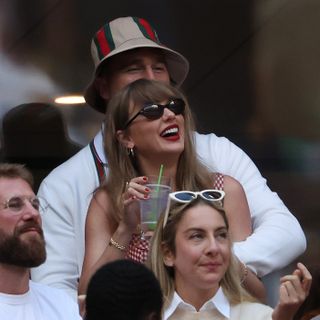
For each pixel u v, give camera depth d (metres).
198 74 27.22
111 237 16.84
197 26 27.03
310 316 16.72
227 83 27.27
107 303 11.23
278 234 17.44
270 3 27.27
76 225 18.03
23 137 25.80
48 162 25.77
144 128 17.16
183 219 15.24
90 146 18.55
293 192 27.22
